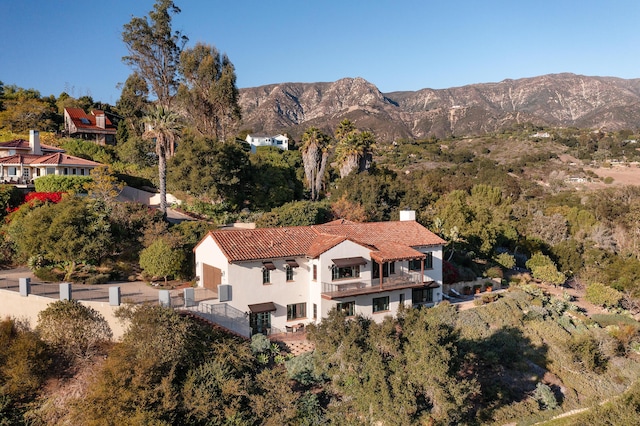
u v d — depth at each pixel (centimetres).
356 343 2555
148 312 2584
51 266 3750
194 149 5669
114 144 8806
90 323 2823
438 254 4012
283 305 3309
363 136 6875
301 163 9300
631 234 7381
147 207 4822
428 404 2478
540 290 4628
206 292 3375
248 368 2692
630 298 4997
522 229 7181
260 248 3272
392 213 6059
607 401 3083
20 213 4250
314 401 2577
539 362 3453
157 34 7206
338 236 3509
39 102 9388
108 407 2173
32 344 2619
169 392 2241
